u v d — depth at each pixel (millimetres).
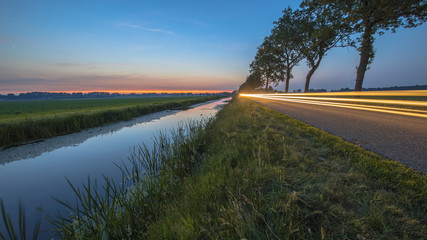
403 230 1412
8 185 3736
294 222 1522
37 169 4570
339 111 9914
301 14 22938
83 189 3535
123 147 6484
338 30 15914
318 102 18688
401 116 7359
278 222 1542
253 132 5004
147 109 17953
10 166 4789
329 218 1600
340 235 1408
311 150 3346
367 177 2264
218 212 1769
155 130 9398
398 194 1885
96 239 1954
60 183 3824
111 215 2088
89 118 10867
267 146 3592
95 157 5457
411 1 10477
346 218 1567
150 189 2727
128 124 11594
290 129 5211
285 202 1755
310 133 4660
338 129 5145
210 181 2469
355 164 2598
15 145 6941
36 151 6152
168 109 22703
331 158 2971
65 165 4836
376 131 4727
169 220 1918
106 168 4594
